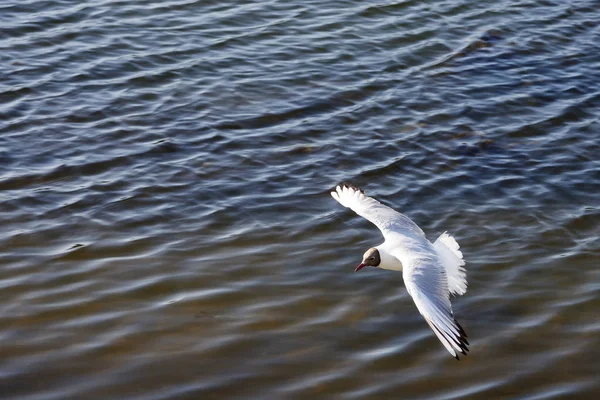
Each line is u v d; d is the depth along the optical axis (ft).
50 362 39.83
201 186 54.08
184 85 65.46
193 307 43.65
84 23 73.05
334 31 74.38
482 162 57.88
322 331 42.22
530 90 67.41
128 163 56.29
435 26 76.33
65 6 75.66
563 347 41.55
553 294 45.39
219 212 51.62
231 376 39.27
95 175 54.90
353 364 40.14
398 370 39.88
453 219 51.83
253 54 70.08
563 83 68.59
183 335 41.73
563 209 53.11
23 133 58.75
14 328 41.83
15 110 61.21
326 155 57.98
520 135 61.36
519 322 43.29
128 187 53.72
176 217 51.08
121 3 76.95
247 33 73.15
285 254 48.03
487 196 54.29
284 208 52.21
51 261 46.78
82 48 69.41
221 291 44.88
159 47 70.18
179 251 48.01
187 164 56.29
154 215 51.13
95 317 42.78
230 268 46.73
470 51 72.64
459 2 81.15
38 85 64.28
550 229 50.98
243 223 50.70
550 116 63.93
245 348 40.98
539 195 54.44
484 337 42.16
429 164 57.41
